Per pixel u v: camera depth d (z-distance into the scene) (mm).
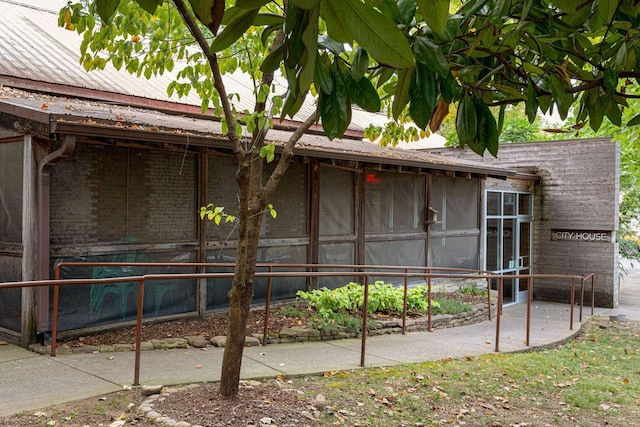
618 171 13711
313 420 4488
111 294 6910
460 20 2230
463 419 5066
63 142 5895
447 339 8133
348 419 4656
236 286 4605
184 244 7578
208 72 5828
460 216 12289
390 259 10625
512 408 5492
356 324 7926
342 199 9758
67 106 6766
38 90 7879
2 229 6641
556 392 6133
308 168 9188
